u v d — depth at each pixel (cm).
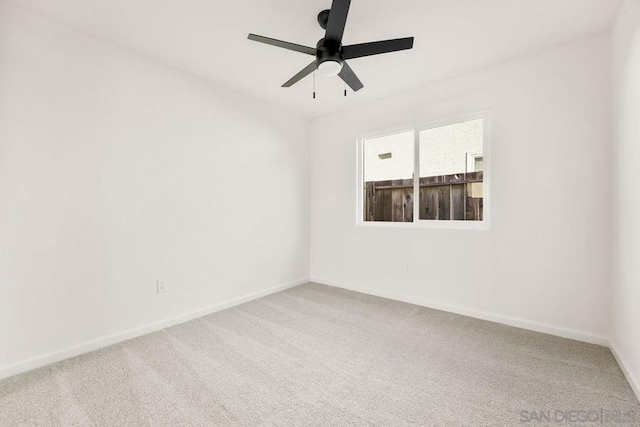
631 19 166
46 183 192
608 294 214
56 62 196
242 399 158
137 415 145
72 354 202
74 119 204
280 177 368
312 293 357
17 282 182
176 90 263
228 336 237
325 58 184
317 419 143
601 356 201
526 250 248
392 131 334
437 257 301
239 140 318
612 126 205
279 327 254
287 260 379
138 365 191
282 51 238
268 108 350
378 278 347
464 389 166
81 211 208
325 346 219
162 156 254
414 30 211
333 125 390
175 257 263
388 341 227
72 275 204
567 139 229
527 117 246
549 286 238
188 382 172
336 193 388
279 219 367
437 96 298
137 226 238
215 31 212
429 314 285
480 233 272
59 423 139
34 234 188
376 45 181
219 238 299
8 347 178
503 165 258
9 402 154
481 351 211
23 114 183
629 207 171
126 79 231
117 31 210
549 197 237
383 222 352
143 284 242
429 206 315
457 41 225
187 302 272
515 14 194
